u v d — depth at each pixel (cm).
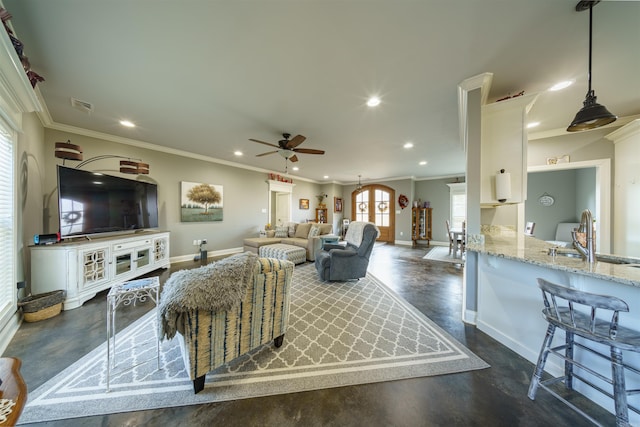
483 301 215
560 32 157
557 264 143
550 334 134
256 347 177
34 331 207
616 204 287
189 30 158
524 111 216
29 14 144
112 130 351
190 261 482
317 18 147
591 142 303
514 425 121
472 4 137
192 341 135
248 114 288
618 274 119
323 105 264
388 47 173
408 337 204
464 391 144
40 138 295
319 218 848
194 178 498
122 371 158
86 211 290
